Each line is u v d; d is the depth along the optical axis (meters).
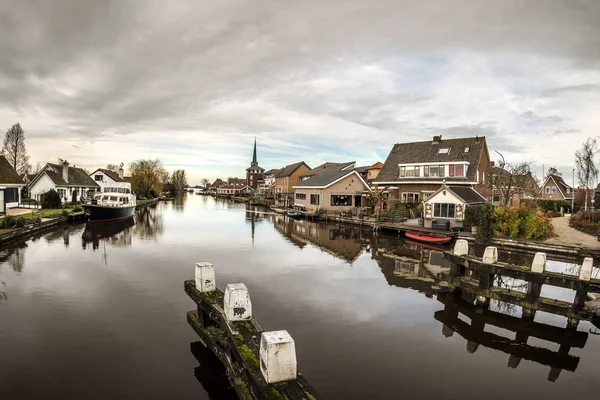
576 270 15.86
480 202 26.69
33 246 20.25
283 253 18.92
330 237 25.30
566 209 40.00
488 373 7.40
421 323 9.71
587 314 9.23
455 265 11.71
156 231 27.20
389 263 16.80
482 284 10.75
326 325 9.38
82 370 7.10
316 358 7.68
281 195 65.38
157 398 6.30
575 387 7.02
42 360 7.45
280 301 11.14
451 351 8.23
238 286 6.55
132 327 9.08
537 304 9.78
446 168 33.00
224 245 21.14
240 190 117.50
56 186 44.53
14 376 6.85
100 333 8.72
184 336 8.60
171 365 7.34
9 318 9.56
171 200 83.50
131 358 7.58
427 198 26.80
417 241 23.41
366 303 11.11
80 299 11.12
